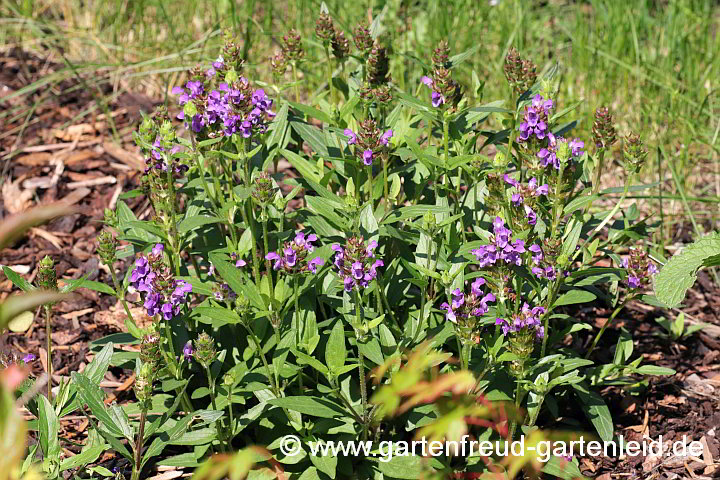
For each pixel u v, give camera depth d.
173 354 2.98
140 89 6.41
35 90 6.28
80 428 3.56
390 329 3.26
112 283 4.60
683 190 5.08
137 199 5.22
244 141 3.01
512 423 2.97
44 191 5.34
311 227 3.52
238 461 2.09
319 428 3.03
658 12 6.71
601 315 4.41
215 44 6.49
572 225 3.38
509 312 3.00
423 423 2.99
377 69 3.42
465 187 3.77
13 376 1.49
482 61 6.23
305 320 3.11
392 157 3.49
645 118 5.54
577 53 6.29
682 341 4.25
